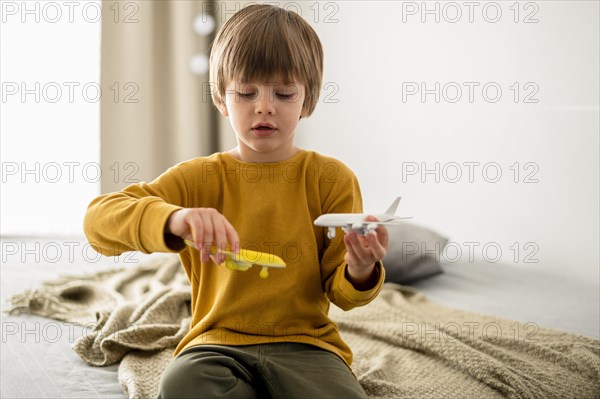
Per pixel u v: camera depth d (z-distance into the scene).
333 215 0.87
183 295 1.51
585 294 1.70
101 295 1.67
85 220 0.91
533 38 1.93
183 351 0.91
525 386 1.09
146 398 1.09
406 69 2.35
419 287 1.78
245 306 0.94
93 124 2.79
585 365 1.18
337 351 0.96
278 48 0.94
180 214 0.80
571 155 1.85
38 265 2.02
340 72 2.63
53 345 1.35
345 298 0.93
